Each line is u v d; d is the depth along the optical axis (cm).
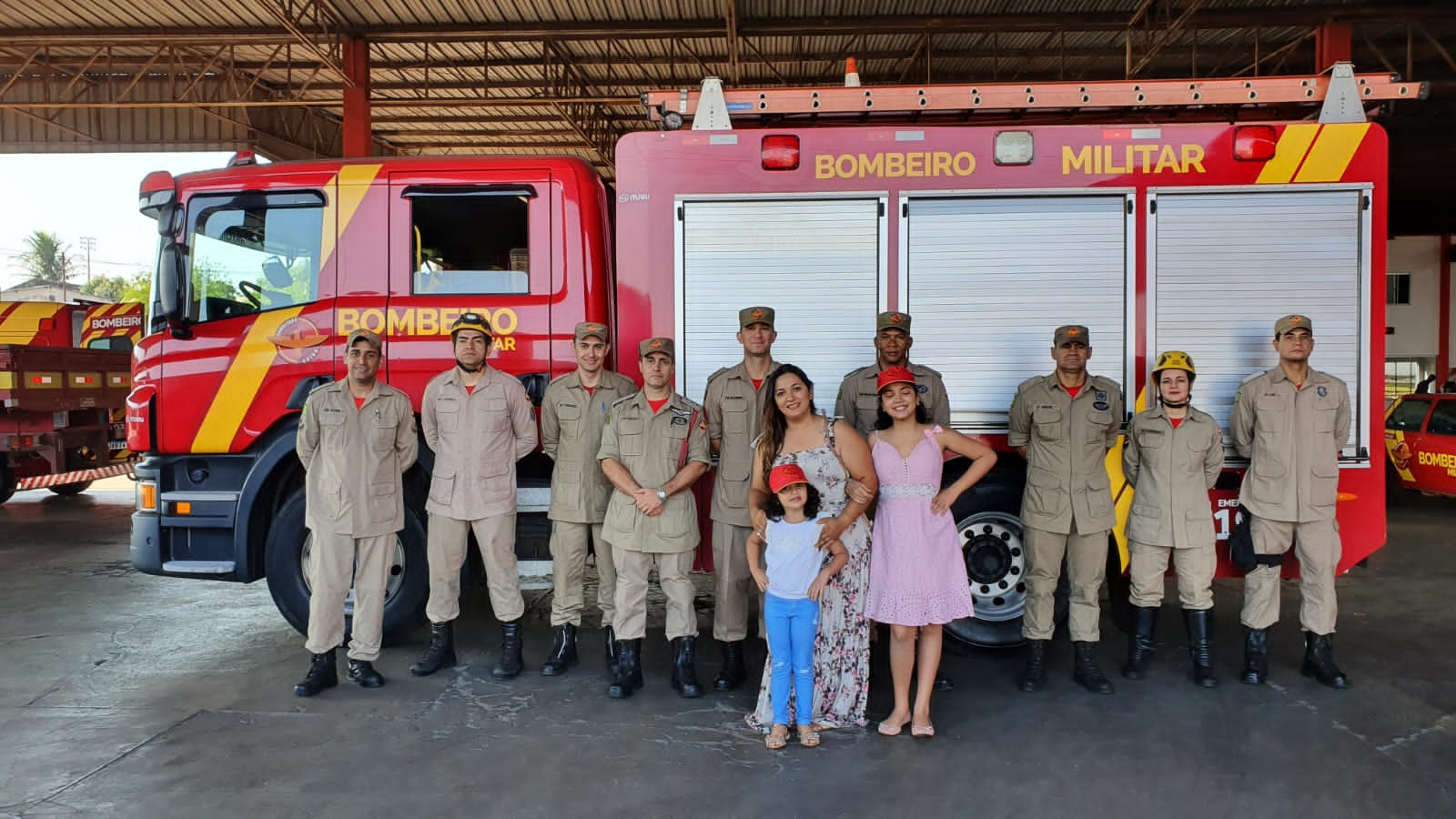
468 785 328
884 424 383
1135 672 443
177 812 309
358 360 421
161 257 468
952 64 1458
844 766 343
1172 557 464
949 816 303
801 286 455
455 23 1305
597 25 1292
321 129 1942
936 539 368
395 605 486
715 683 431
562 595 450
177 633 538
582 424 434
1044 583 425
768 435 370
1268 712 398
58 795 322
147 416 472
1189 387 421
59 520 1006
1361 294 441
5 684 443
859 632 385
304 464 430
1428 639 512
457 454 433
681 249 457
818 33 1272
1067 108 470
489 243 470
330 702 416
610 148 2012
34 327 1205
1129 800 314
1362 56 1398
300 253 474
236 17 1326
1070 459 418
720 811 308
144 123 1758
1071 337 410
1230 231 445
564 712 402
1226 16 1205
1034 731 378
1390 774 334
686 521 417
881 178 452
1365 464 439
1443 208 1605
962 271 452
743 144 455
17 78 1688
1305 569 433
